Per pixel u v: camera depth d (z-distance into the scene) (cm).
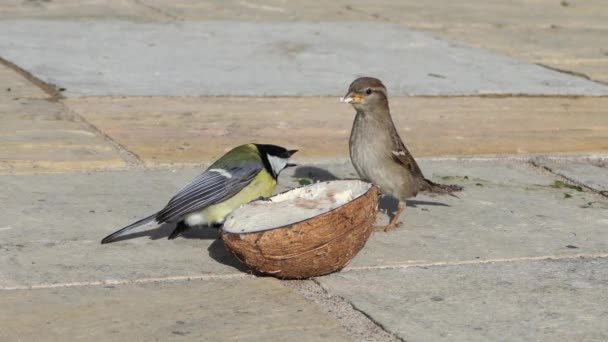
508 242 1117
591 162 1504
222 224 1020
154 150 1455
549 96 1933
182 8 2852
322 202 1018
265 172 1081
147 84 1878
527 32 2691
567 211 1244
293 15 2791
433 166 1441
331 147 1512
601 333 873
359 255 1058
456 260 1052
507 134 1633
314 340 843
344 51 2281
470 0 3281
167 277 984
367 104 1136
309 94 1853
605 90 1997
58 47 2198
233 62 2111
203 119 1644
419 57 2252
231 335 849
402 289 962
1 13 2636
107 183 1298
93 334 847
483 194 1311
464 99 1875
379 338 852
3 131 1522
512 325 884
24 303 910
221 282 973
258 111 1714
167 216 1024
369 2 3127
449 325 880
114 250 1055
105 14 2691
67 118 1622
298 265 953
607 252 1092
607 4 3309
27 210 1174
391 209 1248
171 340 837
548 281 998
